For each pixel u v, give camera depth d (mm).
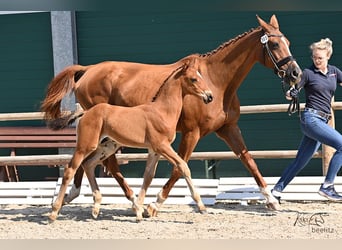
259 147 15188
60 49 16094
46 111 11375
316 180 12109
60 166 15883
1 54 16719
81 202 12781
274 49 10359
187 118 10398
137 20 15789
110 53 16031
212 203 12133
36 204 12984
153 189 12555
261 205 11977
